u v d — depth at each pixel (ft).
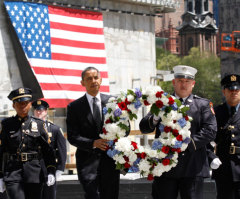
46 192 55.83
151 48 172.45
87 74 48.11
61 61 126.52
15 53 121.08
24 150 46.14
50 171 47.14
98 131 48.21
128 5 161.38
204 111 45.29
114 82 155.94
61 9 128.47
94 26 136.87
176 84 45.80
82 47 132.67
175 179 44.70
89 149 46.57
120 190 66.90
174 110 43.42
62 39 127.54
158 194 45.01
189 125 43.45
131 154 43.55
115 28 156.97
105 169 47.55
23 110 46.57
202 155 45.27
